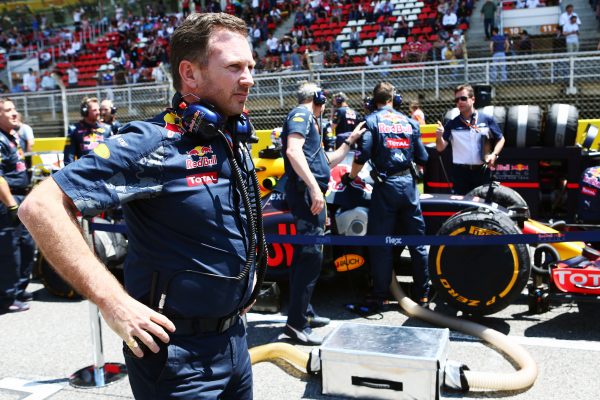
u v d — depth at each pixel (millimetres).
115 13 27328
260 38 21703
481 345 3824
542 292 4223
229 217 1697
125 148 1552
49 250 1419
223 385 1724
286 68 16656
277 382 3410
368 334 3359
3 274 5008
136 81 18828
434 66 11812
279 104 13102
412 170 4461
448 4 20031
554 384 3238
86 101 6066
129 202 1671
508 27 18422
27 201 1434
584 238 3529
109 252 5090
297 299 3934
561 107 6457
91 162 1509
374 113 4434
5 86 23125
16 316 4922
